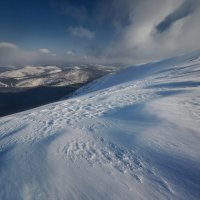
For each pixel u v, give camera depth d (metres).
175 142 4.82
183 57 70.06
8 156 5.27
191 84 15.39
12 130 9.51
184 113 7.27
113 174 3.71
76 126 7.89
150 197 3.00
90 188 3.32
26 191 3.38
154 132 5.63
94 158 4.46
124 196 3.06
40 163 4.45
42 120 10.67
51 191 3.31
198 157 4.02
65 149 5.16
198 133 5.23
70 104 15.73
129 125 6.88
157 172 3.65
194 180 3.30
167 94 12.48
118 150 4.78
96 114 10.32
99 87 75.38
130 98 13.76
